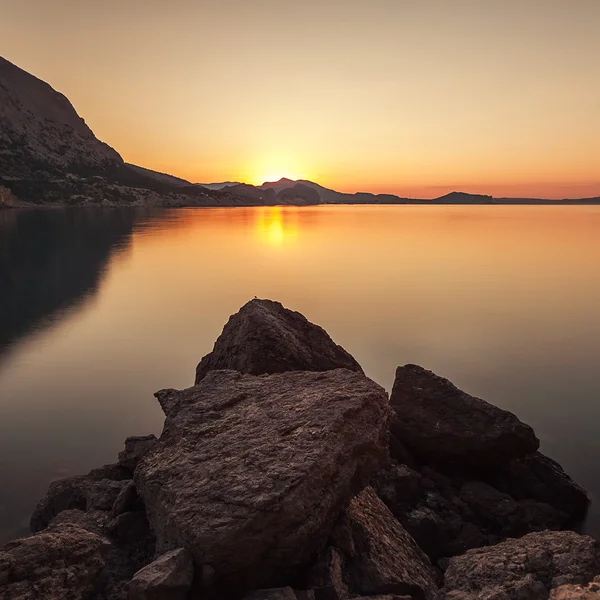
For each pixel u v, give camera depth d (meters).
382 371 21.23
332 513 6.78
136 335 27.22
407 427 12.19
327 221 157.75
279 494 6.06
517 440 11.48
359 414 7.80
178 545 6.00
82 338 26.56
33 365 21.94
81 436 14.75
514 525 10.13
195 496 6.41
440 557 9.28
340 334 27.53
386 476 10.59
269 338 13.27
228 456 7.10
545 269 53.06
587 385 19.38
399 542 7.81
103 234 93.44
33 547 5.80
